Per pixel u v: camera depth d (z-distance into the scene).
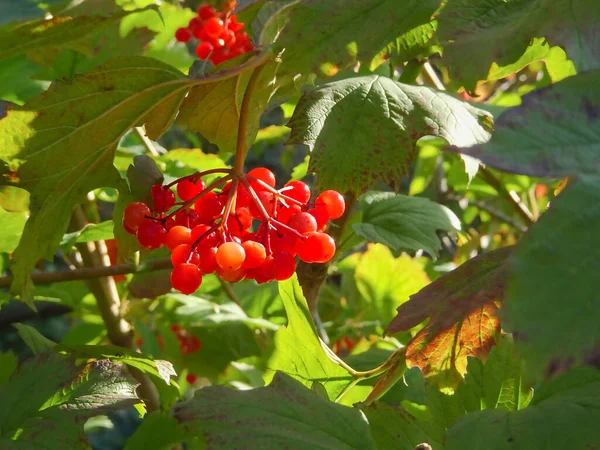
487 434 0.49
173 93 0.54
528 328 0.41
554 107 0.44
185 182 0.54
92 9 0.62
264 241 0.53
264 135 0.79
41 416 0.54
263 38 0.58
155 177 0.57
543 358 0.40
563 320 0.41
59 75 0.69
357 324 0.82
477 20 0.53
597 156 0.43
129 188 0.57
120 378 0.55
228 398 0.50
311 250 0.52
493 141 0.43
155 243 0.54
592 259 0.41
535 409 0.49
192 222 0.54
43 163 0.55
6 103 0.56
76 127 0.54
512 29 0.52
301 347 0.56
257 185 0.53
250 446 0.49
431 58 0.57
